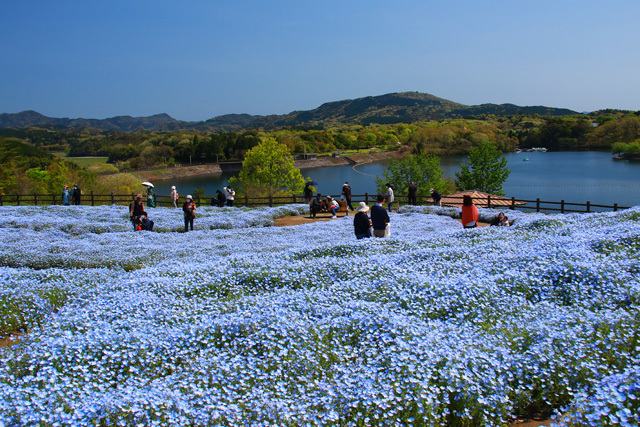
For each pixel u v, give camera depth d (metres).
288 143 187.38
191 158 178.88
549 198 70.00
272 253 13.60
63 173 53.94
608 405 4.01
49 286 11.17
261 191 66.56
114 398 4.77
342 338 6.32
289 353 5.95
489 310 7.18
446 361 5.22
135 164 162.50
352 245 13.24
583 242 10.35
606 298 6.98
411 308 7.41
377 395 4.67
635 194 72.19
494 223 18.72
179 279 10.41
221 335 6.75
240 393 5.11
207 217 28.19
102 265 15.16
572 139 175.12
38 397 4.87
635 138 154.62
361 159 177.12
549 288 7.80
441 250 11.11
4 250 17.14
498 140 172.88
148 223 23.75
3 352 6.66
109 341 6.55
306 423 4.34
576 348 5.29
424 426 4.44
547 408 5.12
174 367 6.01
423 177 60.50
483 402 4.63
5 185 57.00
